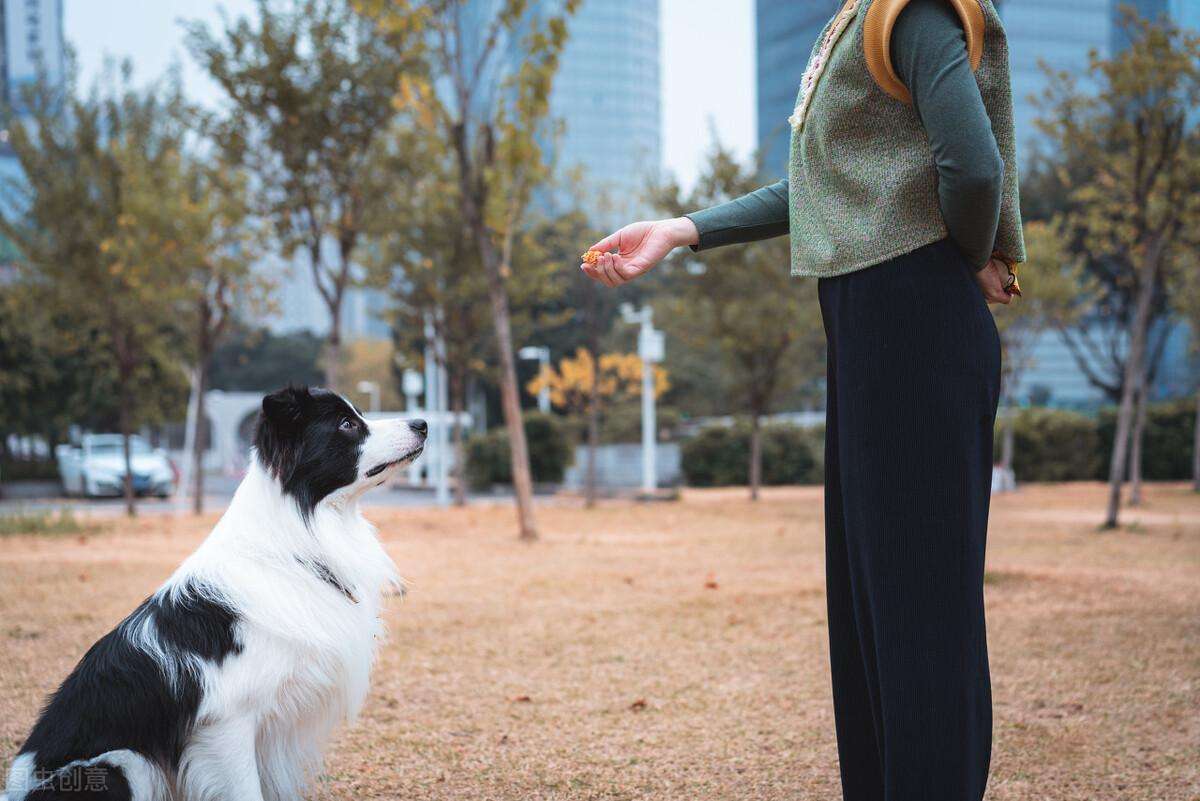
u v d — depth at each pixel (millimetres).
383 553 2994
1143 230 11508
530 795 3309
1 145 17625
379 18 10188
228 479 37125
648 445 21578
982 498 1985
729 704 4426
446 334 18031
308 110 12547
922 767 1921
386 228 14031
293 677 2676
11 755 3562
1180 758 3570
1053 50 44438
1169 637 5570
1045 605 6578
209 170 13945
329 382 13562
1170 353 41312
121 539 11539
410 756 3711
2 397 25719
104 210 15047
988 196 1760
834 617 2232
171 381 27484
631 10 121562
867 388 1965
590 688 4707
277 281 15992
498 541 11141
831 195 2031
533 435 26000
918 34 1812
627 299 39188
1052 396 56531
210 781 2586
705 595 7176
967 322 1914
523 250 17391
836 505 2203
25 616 6164
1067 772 3449
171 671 2547
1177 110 10953
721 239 2365
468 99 10969
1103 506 16344
